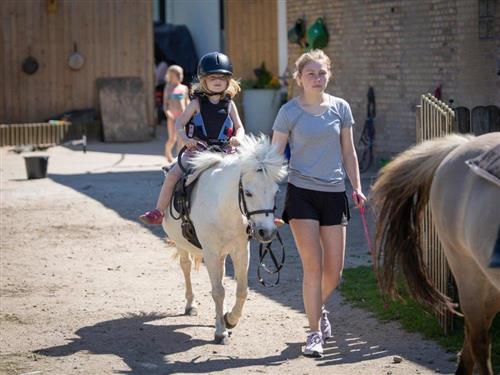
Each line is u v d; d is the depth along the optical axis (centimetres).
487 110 975
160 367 781
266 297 1005
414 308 899
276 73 2842
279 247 1265
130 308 978
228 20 2805
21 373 774
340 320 902
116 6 2733
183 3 3291
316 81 787
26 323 927
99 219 1475
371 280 1034
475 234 633
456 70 1631
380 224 736
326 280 811
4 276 1127
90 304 995
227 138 872
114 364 793
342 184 799
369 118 1889
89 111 2727
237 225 817
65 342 862
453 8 1625
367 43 1886
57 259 1213
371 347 811
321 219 797
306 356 792
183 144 883
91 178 1928
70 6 2705
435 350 790
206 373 761
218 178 823
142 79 2755
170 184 884
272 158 764
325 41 2011
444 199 674
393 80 1819
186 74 3186
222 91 866
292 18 2145
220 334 843
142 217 888
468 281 666
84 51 2727
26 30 2677
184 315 949
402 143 1806
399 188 723
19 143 2523
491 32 1520
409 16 1755
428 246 885
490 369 667
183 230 873
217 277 837
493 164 630
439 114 831
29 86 2692
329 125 789
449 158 686
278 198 1571
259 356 804
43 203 1628
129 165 2138
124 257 1219
